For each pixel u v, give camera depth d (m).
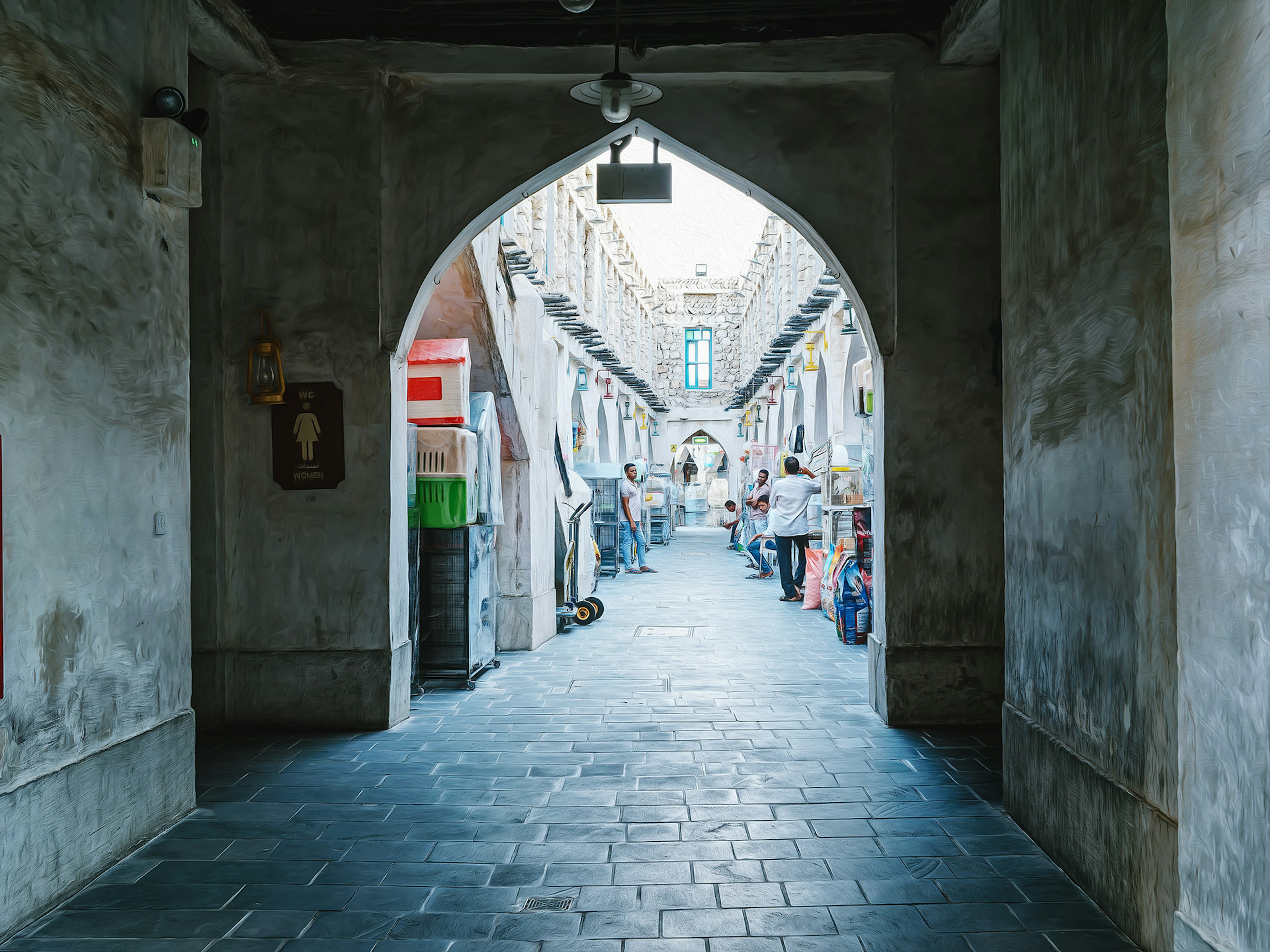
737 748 4.96
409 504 6.12
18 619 2.90
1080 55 3.17
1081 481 3.16
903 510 5.50
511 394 7.31
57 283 3.12
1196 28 2.32
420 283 5.47
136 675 3.60
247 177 5.49
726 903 3.09
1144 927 2.73
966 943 2.81
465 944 2.82
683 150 5.61
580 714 5.75
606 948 2.79
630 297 26.69
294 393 5.45
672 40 5.32
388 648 5.40
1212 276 2.26
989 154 5.46
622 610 10.85
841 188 5.53
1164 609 2.62
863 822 3.85
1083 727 3.18
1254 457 2.10
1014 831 3.74
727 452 33.44
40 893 3.00
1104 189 2.98
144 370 3.65
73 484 3.19
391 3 4.97
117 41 3.52
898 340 5.50
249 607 5.46
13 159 2.92
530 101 5.48
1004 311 3.94
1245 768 2.14
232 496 5.48
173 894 3.17
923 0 5.13
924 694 5.45
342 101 5.45
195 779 4.14
